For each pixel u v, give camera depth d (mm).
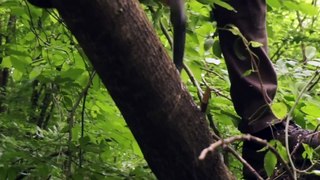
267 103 3777
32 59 5285
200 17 4418
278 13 7559
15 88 7352
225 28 3973
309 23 8805
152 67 3283
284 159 3637
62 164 4828
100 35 3191
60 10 3184
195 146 3420
